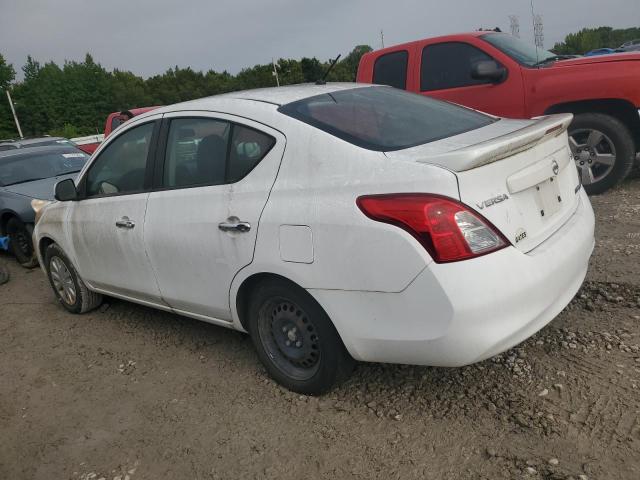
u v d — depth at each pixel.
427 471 2.58
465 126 3.35
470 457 2.61
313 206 2.84
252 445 2.97
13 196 7.25
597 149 6.33
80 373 4.08
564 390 2.95
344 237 2.72
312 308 3.00
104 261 4.43
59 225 4.87
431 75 7.12
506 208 2.65
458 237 2.47
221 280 3.40
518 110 6.56
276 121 3.16
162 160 3.82
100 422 3.41
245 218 3.15
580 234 3.04
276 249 3.01
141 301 4.33
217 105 3.53
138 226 3.92
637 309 3.67
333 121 3.08
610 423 2.67
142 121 4.05
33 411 3.65
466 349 2.53
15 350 4.66
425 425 2.89
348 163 2.81
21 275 7.02
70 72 86.88
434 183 2.52
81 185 4.61
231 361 3.90
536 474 2.44
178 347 4.26
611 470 2.40
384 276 2.62
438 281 2.48
